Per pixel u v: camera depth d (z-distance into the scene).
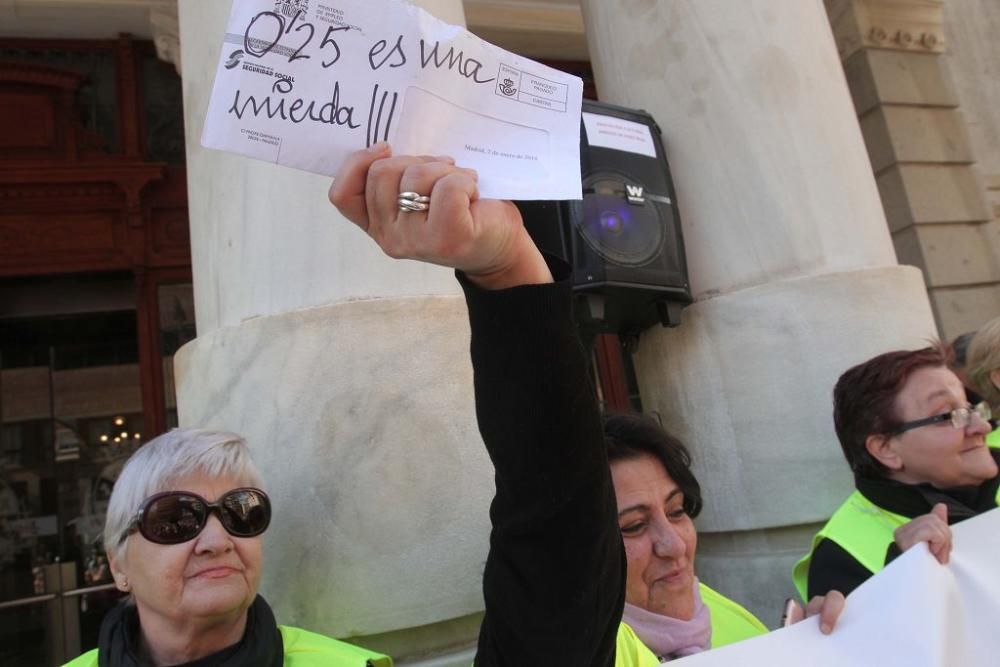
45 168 3.71
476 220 0.72
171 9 3.80
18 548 3.72
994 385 2.36
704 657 1.12
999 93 5.09
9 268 3.62
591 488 0.79
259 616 1.36
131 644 1.33
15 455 3.80
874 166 4.70
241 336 1.57
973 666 1.16
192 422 1.67
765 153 2.33
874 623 1.16
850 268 2.26
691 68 2.46
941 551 1.25
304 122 0.71
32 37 3.91
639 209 2.17
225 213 1.72
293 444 1.49
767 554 2.24
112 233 3.81
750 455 2.22
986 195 4.73
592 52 2.87
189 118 1.91
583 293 2.04
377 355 1.52
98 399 3.89
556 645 0.79
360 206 0.72
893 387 1.70
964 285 4.46
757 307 2.24
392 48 0.74
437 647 1.55
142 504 1.28
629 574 1.42
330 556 1.44
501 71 0.79
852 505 1.74
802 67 2.41
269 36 0.70
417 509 1.48
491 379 0.78
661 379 2.46
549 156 0.80
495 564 0.83
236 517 1.31
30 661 3.62
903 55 4.82
